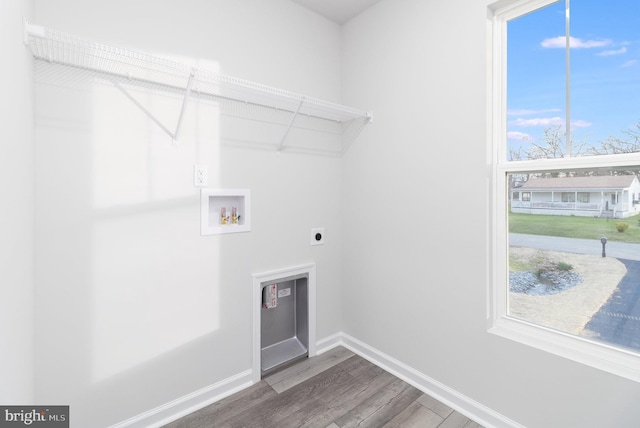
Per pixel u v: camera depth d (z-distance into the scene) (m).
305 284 2.29
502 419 1.54
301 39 2.18
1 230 0.77
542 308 1.50
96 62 1.36
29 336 1.17
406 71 1.96
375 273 2.21
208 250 1.78
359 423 1.62
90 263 1.41
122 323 1.50
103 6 1.42
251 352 1.97
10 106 0.86
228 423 1.62
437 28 1.78
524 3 1.49
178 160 1.65
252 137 1.95
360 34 2.27
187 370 1.72
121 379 1.51
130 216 1.51
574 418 1.32
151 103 1.56
